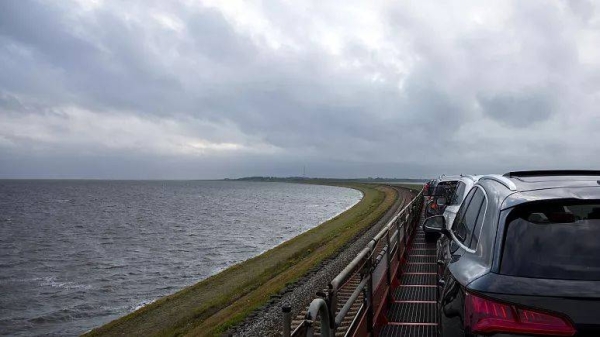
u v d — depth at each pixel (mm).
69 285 25969
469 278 3123
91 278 27547
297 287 16797
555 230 3033
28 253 36719
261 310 14297
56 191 177125
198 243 39844
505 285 2826
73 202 105000
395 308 7609
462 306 3113
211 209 79500
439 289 4621
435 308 7555
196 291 20703
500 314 2750
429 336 6262
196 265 30422
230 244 38969
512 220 3170
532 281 2807
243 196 132375
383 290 7246
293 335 3061
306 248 28312
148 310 18625
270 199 113000
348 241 27516
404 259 11359
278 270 22375
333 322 3668
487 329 2756
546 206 3150
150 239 42938
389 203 57656
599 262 2848
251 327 12719
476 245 3529
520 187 3504
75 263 32219
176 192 168750
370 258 5781
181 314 17078
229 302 17328
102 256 34656
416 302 7926
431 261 11672
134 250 37031
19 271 29781
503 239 3100
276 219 60094
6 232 49781
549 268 2861
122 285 25656
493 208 3506
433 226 5688
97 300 22953
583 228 3025
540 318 2670
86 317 20469
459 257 3834
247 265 25828
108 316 20516
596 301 2650
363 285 5281
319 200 104625
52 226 55344
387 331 6492
